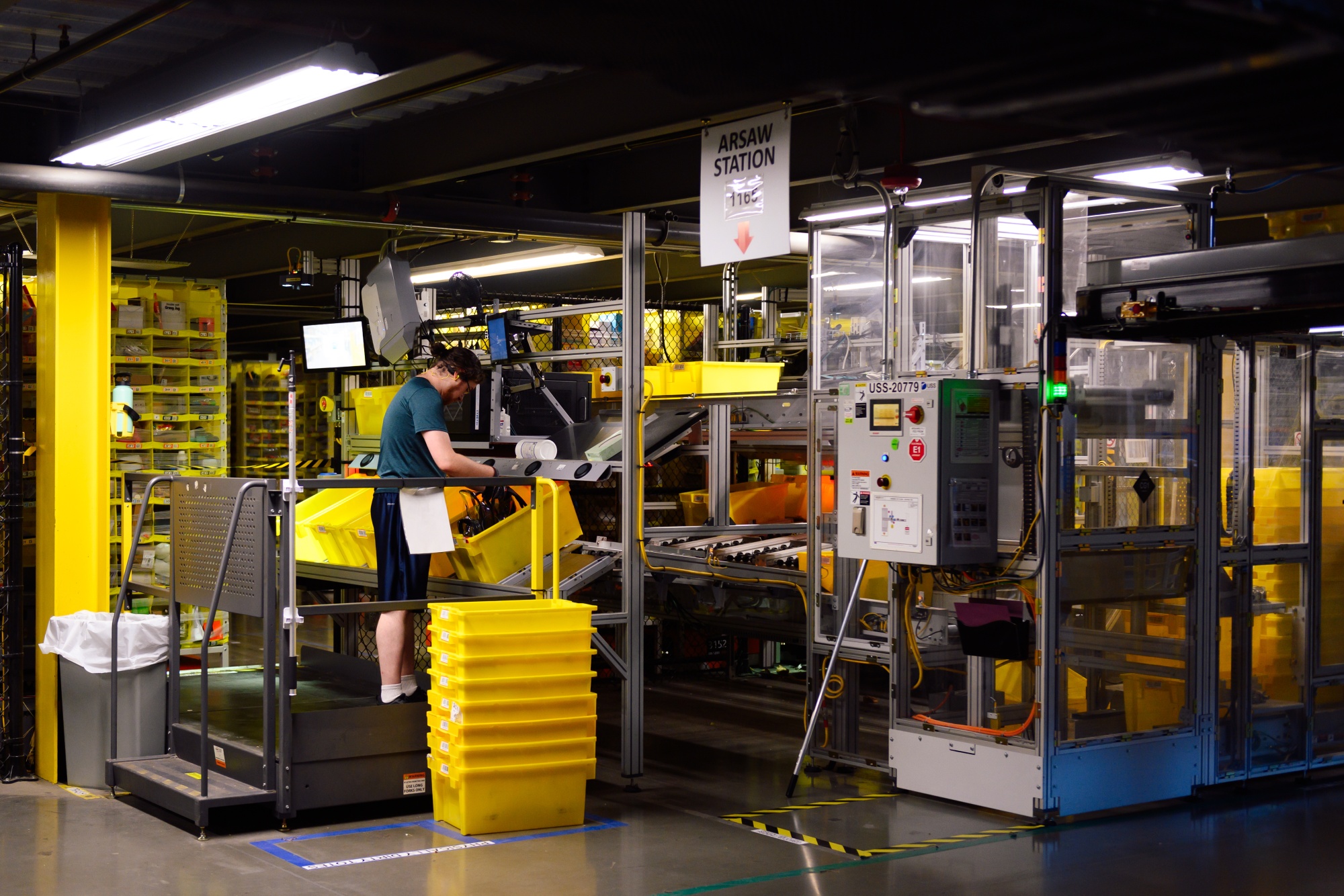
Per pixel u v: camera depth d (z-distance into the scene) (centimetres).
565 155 681
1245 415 653
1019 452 592
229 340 2036
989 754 602
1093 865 521
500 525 679
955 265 636
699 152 779
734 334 892
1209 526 636
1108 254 670
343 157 771
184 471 905
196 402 927
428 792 591
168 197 658
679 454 852
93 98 632
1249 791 660
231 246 1134
